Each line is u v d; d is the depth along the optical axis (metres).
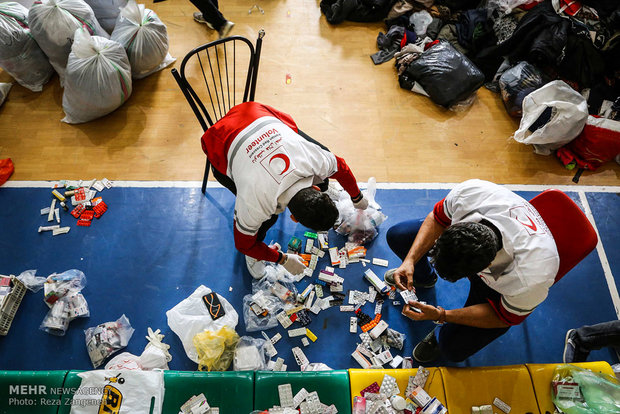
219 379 1.94
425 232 1.94
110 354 2.26
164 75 3.21
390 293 2.46
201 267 2.53
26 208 2.67
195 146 2.93
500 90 3.15
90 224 2.63
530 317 2.46
